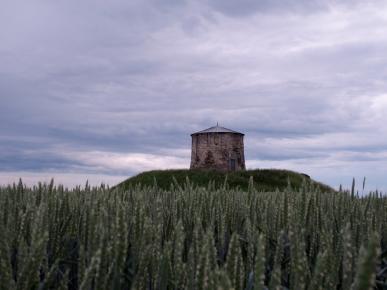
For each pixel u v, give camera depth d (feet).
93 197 10.98
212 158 160.15
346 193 12.26
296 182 125.59
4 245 5.09
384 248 9.97
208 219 10.95
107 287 5.41
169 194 15.51
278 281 4.52
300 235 5.51
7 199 10.05
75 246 9.70
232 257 5.02
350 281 4.85
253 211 11.89
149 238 6.43
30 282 5.25
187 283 5.49
